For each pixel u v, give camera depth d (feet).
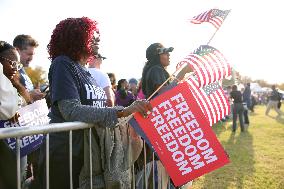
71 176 7.48
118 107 8.08
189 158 8.30
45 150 7.35
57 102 7.60
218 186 18.66
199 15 10.34
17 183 6.60
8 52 9.81
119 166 8.16
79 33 8.16
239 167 22.90
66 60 7.84
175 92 8.33
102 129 7.83
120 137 8.25
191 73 9.73
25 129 6.50
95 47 8.60
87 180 7.81
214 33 9.96
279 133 40.83
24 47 12.99
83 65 8.50
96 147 7.85
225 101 10.25
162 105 8.27
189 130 8.34
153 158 9.58
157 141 8.25
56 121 7.91
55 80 7.61
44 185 7.82
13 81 9.88
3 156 6.80
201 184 19.04
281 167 22.77
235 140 35.73
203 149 8.31
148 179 10.00
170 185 10.69
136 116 8.18
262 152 28.25
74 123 7.36
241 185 18.79
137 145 8.81
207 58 9.75
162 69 13.33
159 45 13.58
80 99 7.92
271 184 18.88
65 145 7.78
